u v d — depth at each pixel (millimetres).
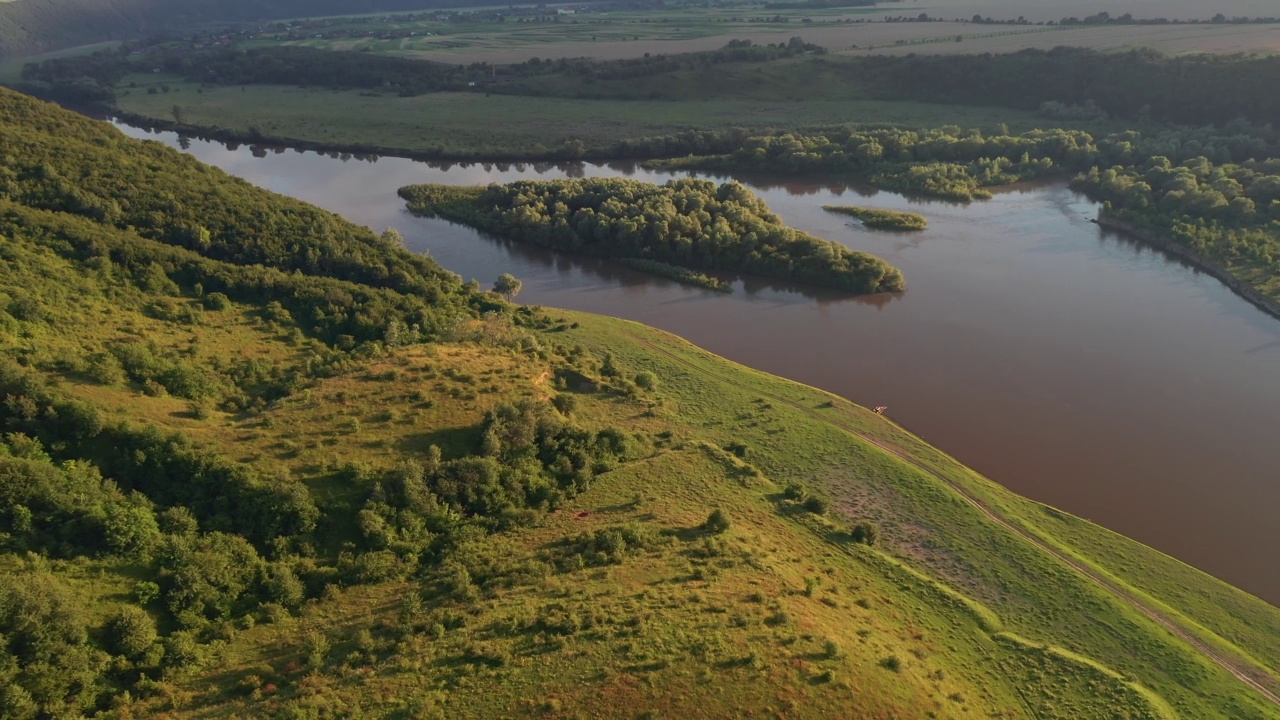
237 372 90312
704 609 58406
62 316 87312
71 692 48969
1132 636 63938
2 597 48969
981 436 96000
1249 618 67312
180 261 109062
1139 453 92125
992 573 70875
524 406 83062
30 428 64938
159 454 67250
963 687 56281
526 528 71250
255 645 56188
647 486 79500
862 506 80000
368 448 76062
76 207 112312
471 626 56906
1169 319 125188
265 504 65938
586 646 54281
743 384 105500
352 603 60875
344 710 49062
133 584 57094
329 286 113688
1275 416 98812
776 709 49719
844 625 59062
